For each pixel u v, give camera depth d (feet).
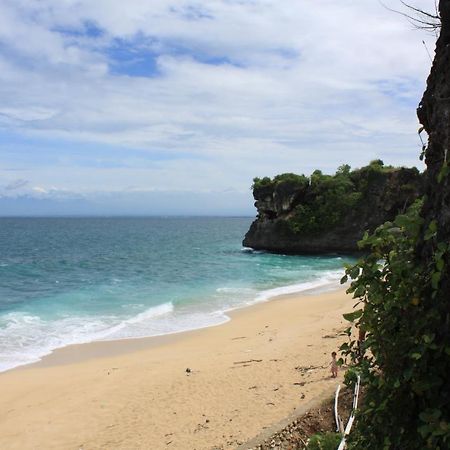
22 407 46.60
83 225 646.33
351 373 13.41
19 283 131.34
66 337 73.56
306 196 226.99
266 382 43.96
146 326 80.28
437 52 12.67
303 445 27.89
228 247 261.03
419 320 10.94
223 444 32.58
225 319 84.53
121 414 42.27
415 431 11.20
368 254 12.94
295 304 94.94
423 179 13.35
